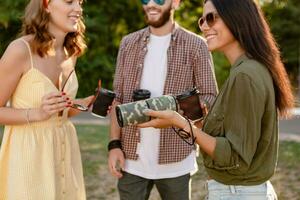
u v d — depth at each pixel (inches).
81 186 130.0
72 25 122.6
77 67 517.3
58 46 125.3
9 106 126.1
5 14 446.6
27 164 119.2
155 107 105.6
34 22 119.3
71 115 128.6
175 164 147.1
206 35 105.9
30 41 119.2
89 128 406.9
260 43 102.1
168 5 143.6
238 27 101.8
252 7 103.1
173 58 144.8
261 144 102.0
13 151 120.7
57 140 123.0
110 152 148.9
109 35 559.5
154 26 144.6
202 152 105.5
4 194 123.4
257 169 102.3
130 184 148.8
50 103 114.8
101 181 255.9
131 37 149.2
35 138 120.0
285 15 960.9
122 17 570.3
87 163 285.1
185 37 146.2
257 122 98.3
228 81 100.9
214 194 105.4
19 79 119.6
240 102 98.3
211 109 105.0
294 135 400.8
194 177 264.2
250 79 98.1
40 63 120.3
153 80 145.3
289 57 959.0
